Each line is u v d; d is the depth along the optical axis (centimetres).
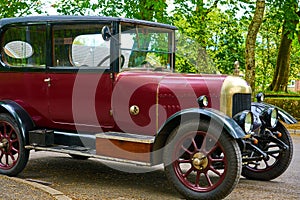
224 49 1936
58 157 793
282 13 1471
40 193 514
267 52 2331
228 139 497
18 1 1539
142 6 1448
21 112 634
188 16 1595
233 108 550
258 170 641
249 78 1327
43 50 625
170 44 662
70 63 607
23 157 621
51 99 621
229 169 495
